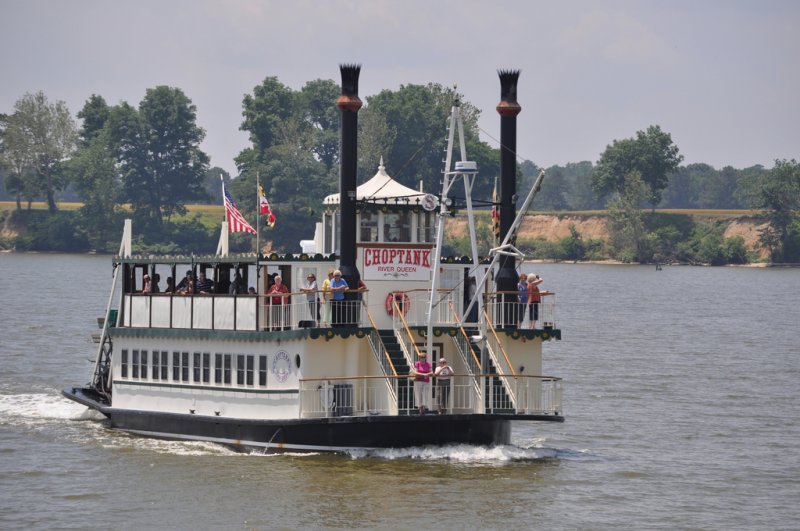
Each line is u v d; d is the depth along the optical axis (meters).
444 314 140.00
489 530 111.00
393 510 115.44
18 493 122.31
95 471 129.12
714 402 186.75
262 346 133.75
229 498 118.69
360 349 133.25
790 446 151.62
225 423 136.38
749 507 121.56
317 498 118.44
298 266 137.62
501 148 144.88
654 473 134.12
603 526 113.62
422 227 140.12
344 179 134.50
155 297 145.25
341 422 129.12
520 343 137.25
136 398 146.25
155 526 111.75
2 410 168.12
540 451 141.00
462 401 135.38
